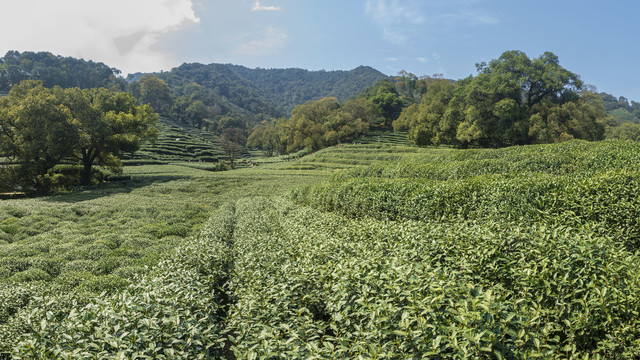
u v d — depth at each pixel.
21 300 8.22
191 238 14.45
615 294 4.10
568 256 5.06
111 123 45.31
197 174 56.12
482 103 52.00
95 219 23.70
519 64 52.88
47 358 4.23
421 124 67.44
